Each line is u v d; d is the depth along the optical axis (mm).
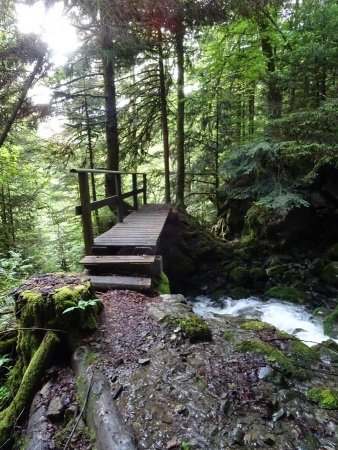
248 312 6805
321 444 2070
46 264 8602
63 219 10914
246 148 7359
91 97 10180
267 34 9133
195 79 10859
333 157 6289
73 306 3193
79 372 2834
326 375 2867
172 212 10031
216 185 11836
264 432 2156
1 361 3330
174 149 12789
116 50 8328
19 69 6941
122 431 2133
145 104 10961
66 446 2150
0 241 9750
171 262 8859
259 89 11164
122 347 3117
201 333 3242
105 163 11555
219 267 8938
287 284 7531
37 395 2799
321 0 7062
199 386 2596
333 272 7090
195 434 2152
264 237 8859
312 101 7797
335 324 5594
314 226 8180
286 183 7594
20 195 11297
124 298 4227
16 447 2471
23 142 11266
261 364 2848
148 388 2588
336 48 6645
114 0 7457
